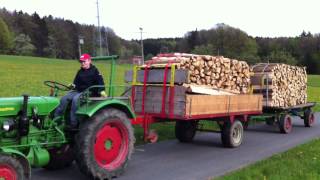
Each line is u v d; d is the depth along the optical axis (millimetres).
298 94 15898
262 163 8422
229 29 100750
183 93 9266
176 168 8188
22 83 28172
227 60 11156
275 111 14320
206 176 7598
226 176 7332
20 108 6422
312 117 16250
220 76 10898
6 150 5711
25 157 5934
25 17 109438
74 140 7184
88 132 6777
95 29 98812
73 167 8047
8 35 95812
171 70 9523
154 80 9930
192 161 8883
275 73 14164
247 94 11461
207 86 10367
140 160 8828
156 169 8062
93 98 7152
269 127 15383
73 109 7070
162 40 105312
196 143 11219
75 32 109062
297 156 9180
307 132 14391
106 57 7730
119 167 7262
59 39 107000
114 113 7203
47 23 110250
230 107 10617
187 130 11211
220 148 10594
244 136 13016
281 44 103562
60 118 7133
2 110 6164
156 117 9789
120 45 95000
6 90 23438
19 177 5777
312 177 7270
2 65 47438
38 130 6703
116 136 7320
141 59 10523
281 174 7480
